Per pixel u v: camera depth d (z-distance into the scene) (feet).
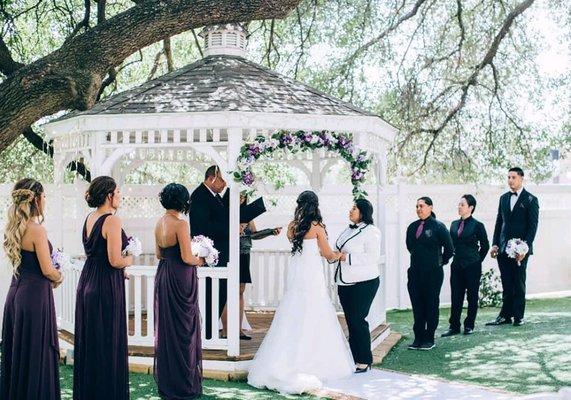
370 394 21.76
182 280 20.89
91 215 19.80
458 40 49.24
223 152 35.88
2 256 32.48
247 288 36.17
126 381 19.66
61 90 21.65
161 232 21.01
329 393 21.93
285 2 24.27
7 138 21.70
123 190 35.53
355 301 24.91
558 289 45.19
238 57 29.48
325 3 47.73
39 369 17.83
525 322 34.09
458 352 27.76
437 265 28.37
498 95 47.78
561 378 23.30
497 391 21.85
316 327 23.81
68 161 30.32
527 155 47.32
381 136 29.76
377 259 24.97
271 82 27.78
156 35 23.49
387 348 28.09
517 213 32.99
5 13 37.83
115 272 19.45
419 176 48.88
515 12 45.68
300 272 24.21
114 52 22.93
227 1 23.48
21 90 21.45
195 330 21.22
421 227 28.68
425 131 46.73
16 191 17.97
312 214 24.34
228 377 24.23
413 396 21.47
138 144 25.86
